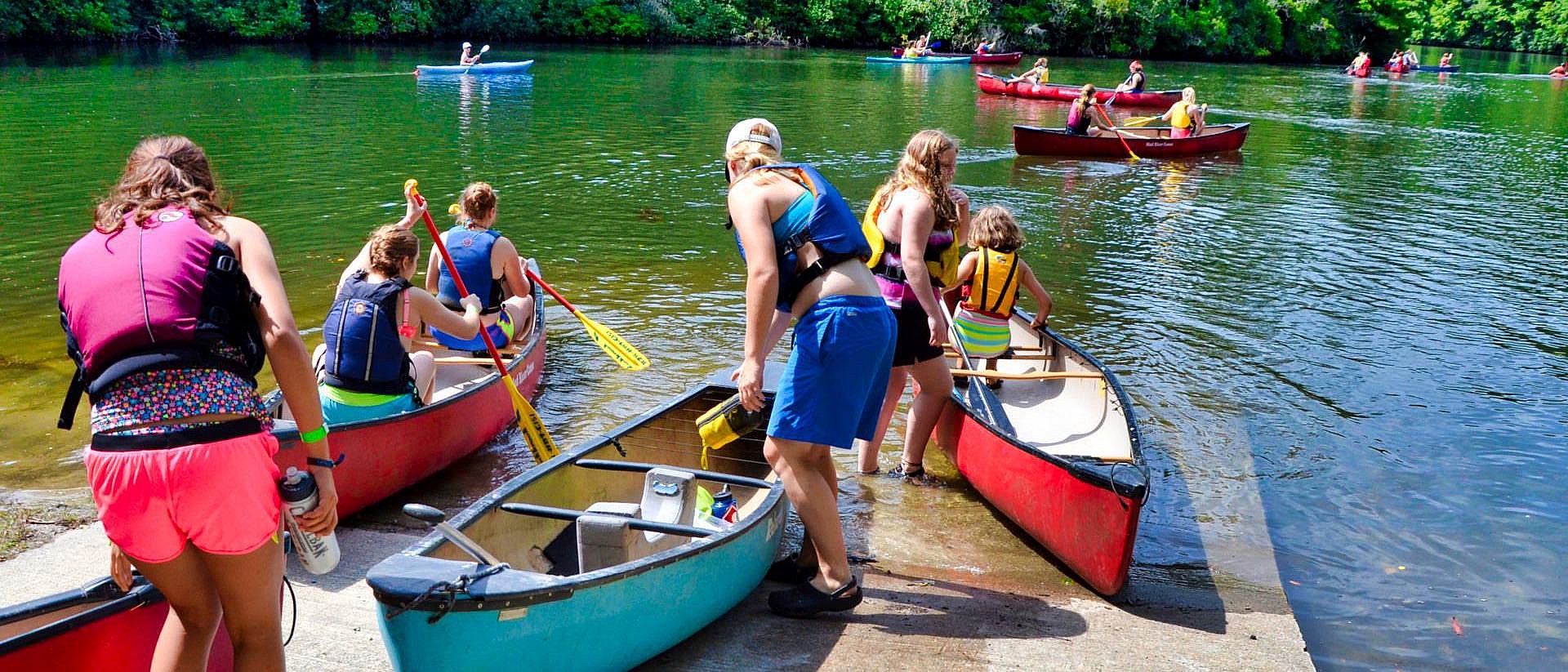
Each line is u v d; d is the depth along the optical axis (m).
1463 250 9.53
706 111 18.66
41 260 7.79
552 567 3.33
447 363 5.27
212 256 2.00
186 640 2.15
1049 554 3.98
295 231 8.94
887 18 39.25
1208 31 40.62
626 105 19.17
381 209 9.92
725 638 3.21
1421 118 21.70
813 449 3.16
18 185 10.43
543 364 5.78
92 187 10.44
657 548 3.24
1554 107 25.27
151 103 17.02
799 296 3.03
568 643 2.73
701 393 4.25
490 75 24.14
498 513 3.15
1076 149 14.79
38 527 3.82
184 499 1.94
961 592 3.62
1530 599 3.82
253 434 2.03
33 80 19.81
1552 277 8.62
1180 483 4.67
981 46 33.94
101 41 28.27
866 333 2.99
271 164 12.10
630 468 3.53
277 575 2.16
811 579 3.49
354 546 3.79
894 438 5.10
